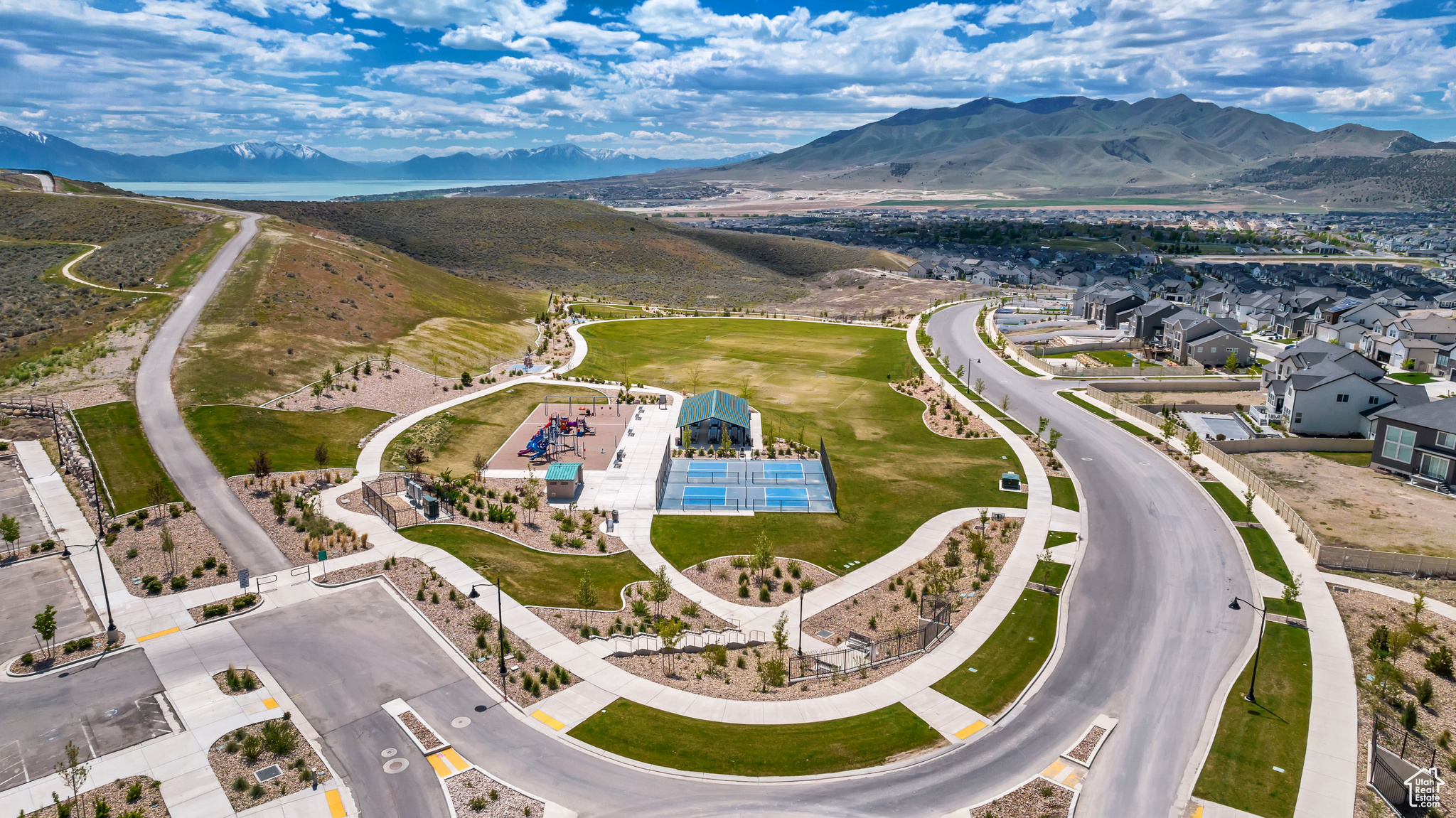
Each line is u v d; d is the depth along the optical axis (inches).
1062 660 1722.4
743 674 1674.5
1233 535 2330.2
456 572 2044.8
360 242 6156.5
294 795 1290.6
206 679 1590.8
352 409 3314.5
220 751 1387.8
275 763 1363.2
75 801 1253.1
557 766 1375.5
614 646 1753.2
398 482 2674.7
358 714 1497.3
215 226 5625.0
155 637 1734.7
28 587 1925.4
